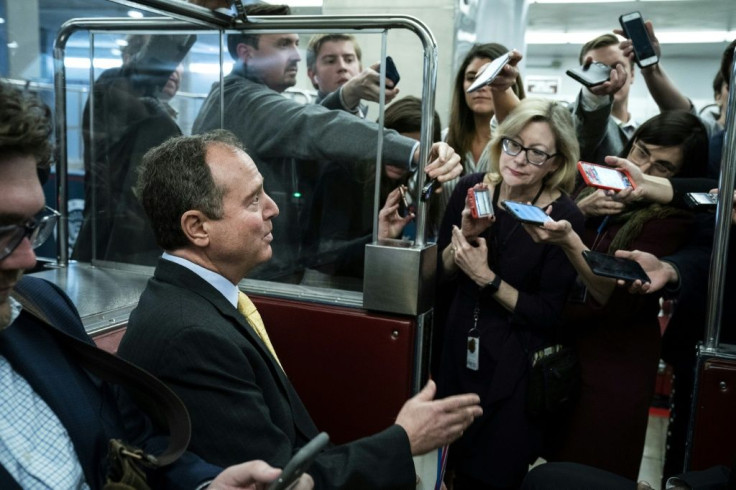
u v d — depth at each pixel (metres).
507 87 1.98
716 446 1.46
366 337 1.68
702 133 1.90
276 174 1.92
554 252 1.79
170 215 1.13
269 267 1.95
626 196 1.69
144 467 0.95
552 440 1.96
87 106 1.99
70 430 0.90
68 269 1.97
